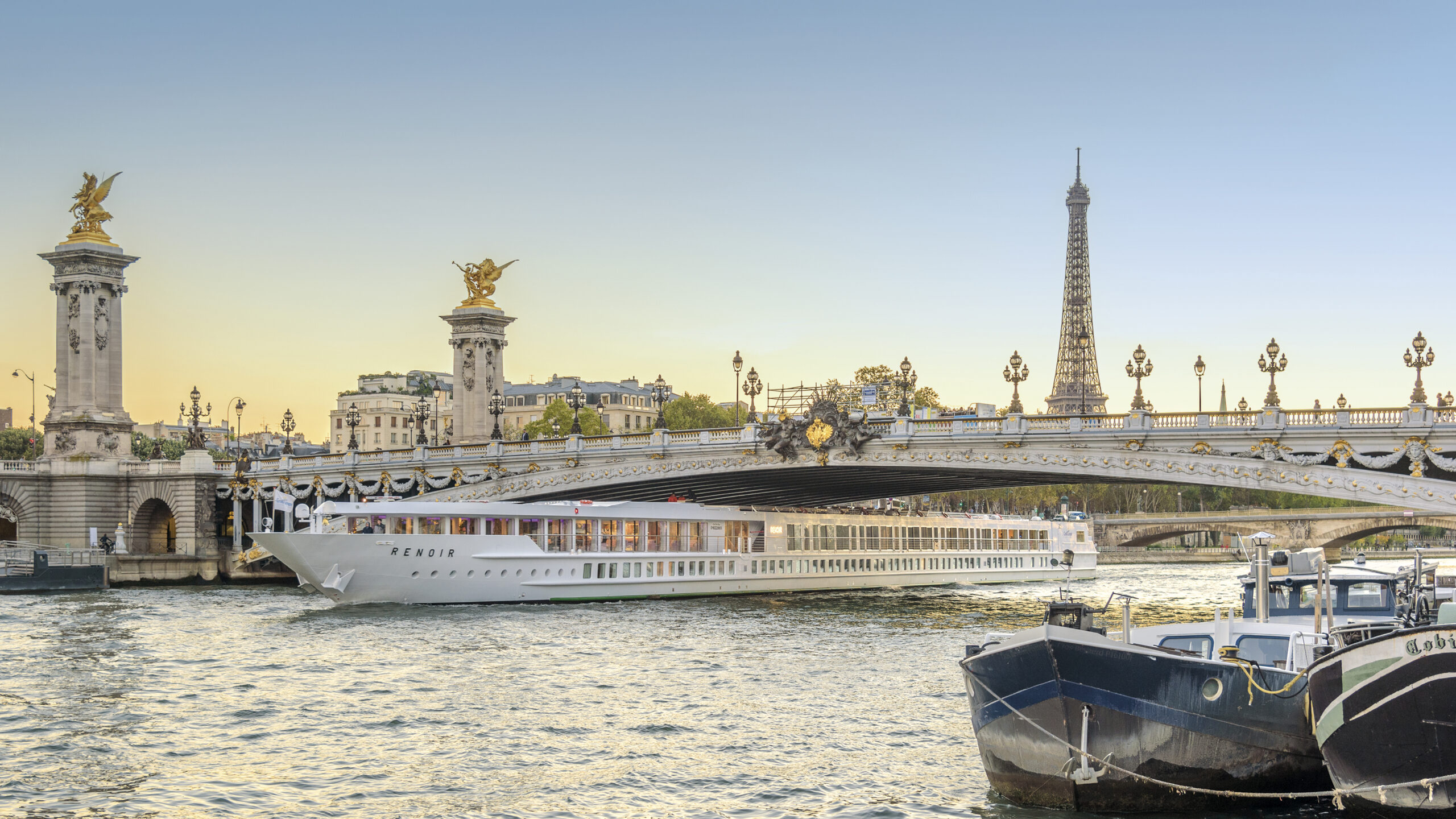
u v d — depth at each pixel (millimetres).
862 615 95875
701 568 114438
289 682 61188
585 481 120375
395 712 53875
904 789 41188
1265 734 37188
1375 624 43500
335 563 94250
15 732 50000
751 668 65750
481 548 99375
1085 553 162125
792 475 114438
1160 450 93062
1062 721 36344
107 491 141875
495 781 42656
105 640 77000
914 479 116062
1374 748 34625
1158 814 37062
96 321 143375
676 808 39438
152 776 43312
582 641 77062
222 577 139125
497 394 181125
